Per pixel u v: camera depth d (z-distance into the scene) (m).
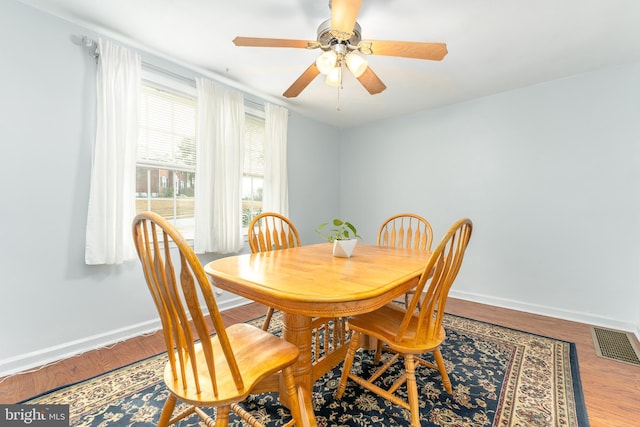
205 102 2.51
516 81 2.70
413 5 1.66
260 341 1.20
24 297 1.73
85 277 1.96
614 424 1.30
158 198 2.38
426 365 1.61
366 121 3.97
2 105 1.65
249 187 3.10
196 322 0.83
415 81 2.70
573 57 2.26
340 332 1.89
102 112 1.95
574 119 2.59
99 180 1.94
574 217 2.60
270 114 3.12
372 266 1.45
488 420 1.33
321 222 4.02
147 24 1.91
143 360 1.83
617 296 2.42
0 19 1.63
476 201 3.14
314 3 1.68
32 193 1.75
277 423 1.31
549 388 1.57
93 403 1.42
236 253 2.80
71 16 1.83
